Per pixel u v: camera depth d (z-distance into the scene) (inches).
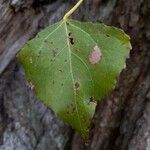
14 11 14.6
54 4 15.5
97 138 18.7
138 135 17.9
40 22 15.5
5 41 15.2
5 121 16.2
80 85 10.7
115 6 17.1
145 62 18.5
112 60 10.7
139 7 17.3
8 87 16.4
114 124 18.8
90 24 10.9
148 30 17.8
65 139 17.9
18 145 16.4
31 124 16.8
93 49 10.8
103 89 10.7
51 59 10.8
